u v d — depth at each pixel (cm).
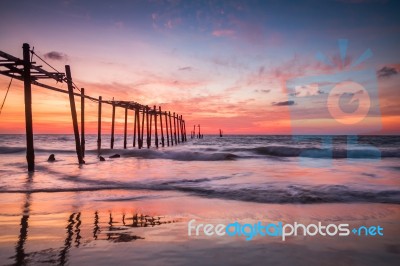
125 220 504
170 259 331
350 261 333
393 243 393
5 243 383
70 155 2389
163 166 1531
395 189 800
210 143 4997
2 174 1140
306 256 346
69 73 1431
